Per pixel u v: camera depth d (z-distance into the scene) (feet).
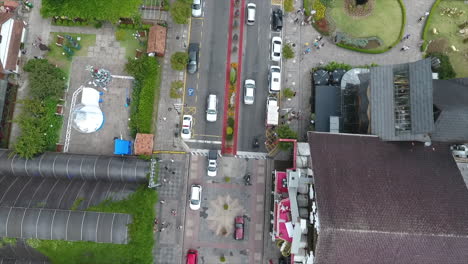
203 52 166.61
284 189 140.36
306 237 123.44
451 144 135.74
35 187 141.38
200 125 161.07
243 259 152.66
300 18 169.48
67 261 137.28
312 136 129.70
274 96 163.32
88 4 157.28
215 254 152.66
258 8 170.19
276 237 133.28
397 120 127.13
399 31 170.19
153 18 163.53
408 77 124.98
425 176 122.72
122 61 164.25
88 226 131.44
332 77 159.94
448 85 133.80
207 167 157.58
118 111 160.66
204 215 154.71
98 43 165.17
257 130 161.68
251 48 167.43
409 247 109.50
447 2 172.76
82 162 145.48
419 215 111.75
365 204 113.19
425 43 166.91
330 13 170.30
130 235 133.90
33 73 152.76
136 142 150.82
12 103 158.51
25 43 163.94
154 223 149.28
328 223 107.34
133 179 145.69
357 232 106.63
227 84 164.45
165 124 160.35
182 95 162.81
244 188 157.28
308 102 163.63
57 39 163.02
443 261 110.93
